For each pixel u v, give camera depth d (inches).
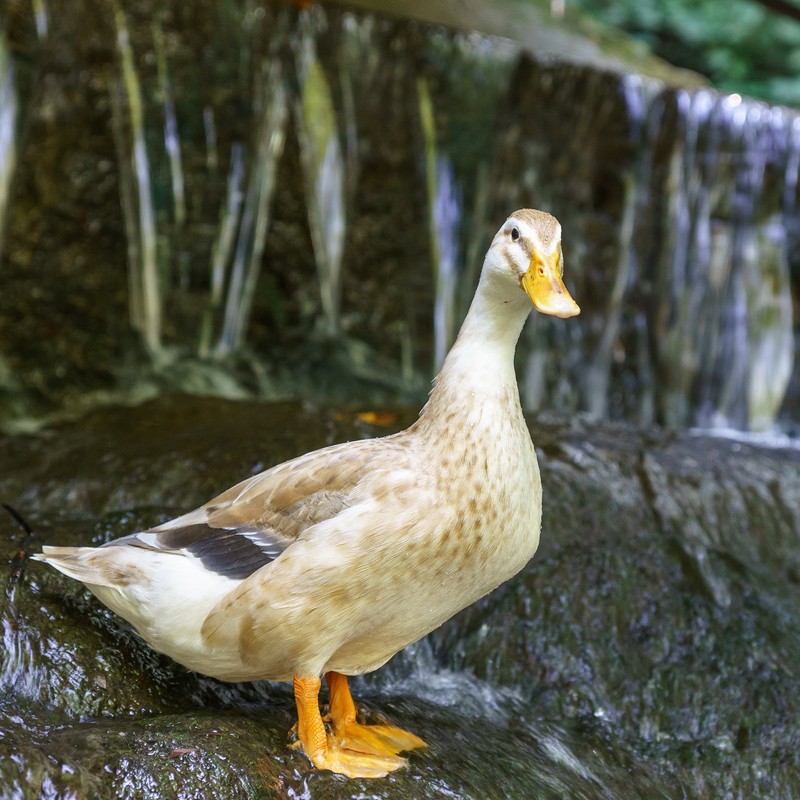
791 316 143.6
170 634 65.5
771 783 74.5
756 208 140.9
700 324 140.2
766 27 230.5
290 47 114.0
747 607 81.4
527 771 70.1
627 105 131.1
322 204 119.7
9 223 105.3
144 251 112.7
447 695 75.5
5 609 68.9
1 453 87.9
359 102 118.7
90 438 89.8
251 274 118.6
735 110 137.6
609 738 75.3
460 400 65.4
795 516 89.3
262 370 120.6
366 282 124.6
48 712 66.9
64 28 103.3
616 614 79.4
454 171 126.1
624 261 136.1
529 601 79.0
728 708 77.0
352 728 68.4
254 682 71.4
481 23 147.1
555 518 82.7
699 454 92.7
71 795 62.1
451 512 64.2
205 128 112.5
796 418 143.4
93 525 77.2
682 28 234.7
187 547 65.7
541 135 129.1
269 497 65.7
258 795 64.2
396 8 132.4
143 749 64.2
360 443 66.6
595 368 136.6
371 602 64.6
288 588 64.0
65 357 111.3
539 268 64.4
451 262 128.1
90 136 107.3
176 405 95.9
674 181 136.5
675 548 83.3
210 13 109.0
